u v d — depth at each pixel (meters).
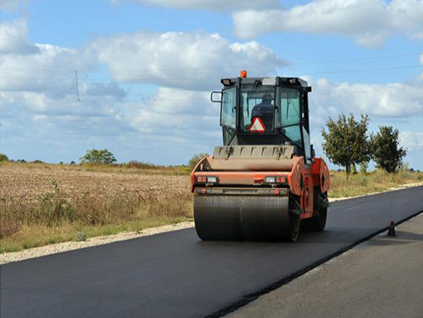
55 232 14.60
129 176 48.56
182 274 9.33
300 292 8.14
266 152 13.87
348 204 25.52
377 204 25.44
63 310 7.11
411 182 54.38
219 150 14.16
